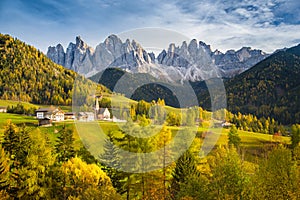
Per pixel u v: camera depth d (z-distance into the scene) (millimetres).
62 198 22234
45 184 23000
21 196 21594
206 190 17562
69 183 23109
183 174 24000
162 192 24172
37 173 22969
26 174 22172
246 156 46719
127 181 24734
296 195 17016
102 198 20172
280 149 19734
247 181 17344
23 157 23422
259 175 18500
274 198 17047
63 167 23953
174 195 23891
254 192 16828
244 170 18516
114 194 20547
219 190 16938
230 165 17328
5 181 20953
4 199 20203
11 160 23062
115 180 24234
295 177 18125
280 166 18625
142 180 23984
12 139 23969
